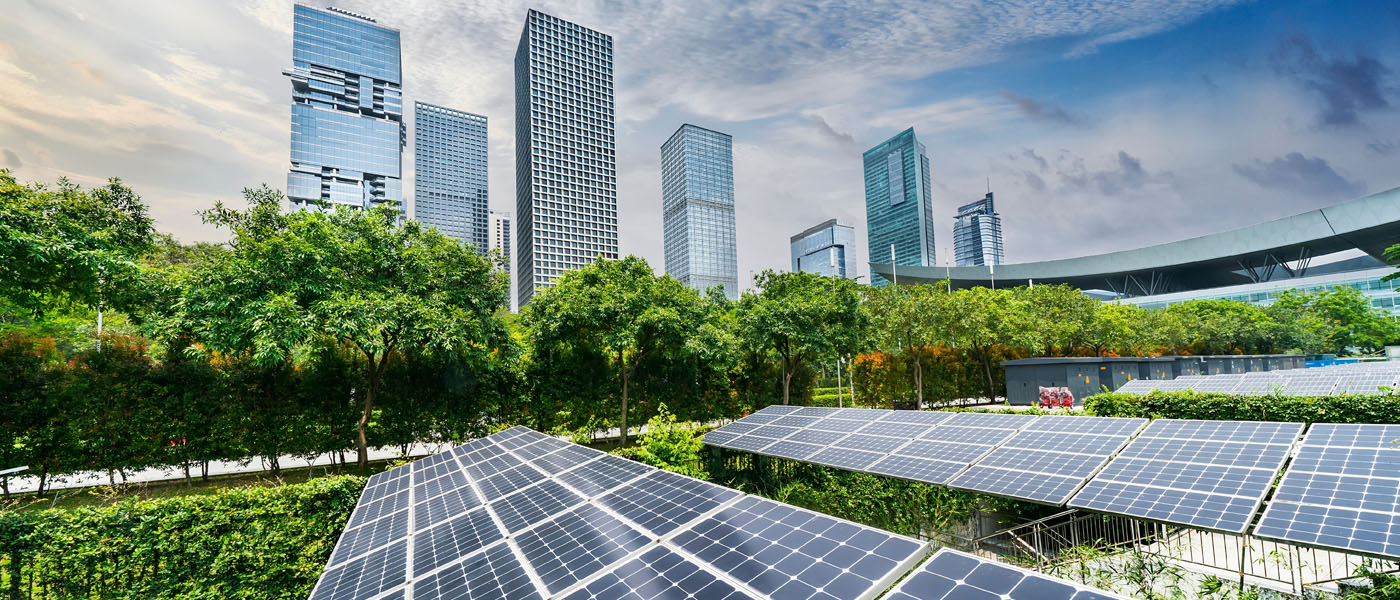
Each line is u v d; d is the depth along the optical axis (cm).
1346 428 968
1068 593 375
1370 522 693
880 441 1398
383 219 1870
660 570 520
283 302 1417
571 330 2134
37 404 1564
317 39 18862
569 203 18412
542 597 503
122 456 1656
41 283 1446
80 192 1524
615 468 936
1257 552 1142
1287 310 7100
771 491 1620
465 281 1912
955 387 4050
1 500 1578
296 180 17725
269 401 1841
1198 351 6303
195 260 1744
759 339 2694
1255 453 947
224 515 1108
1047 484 987
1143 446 1062
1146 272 11600
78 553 1024
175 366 1733
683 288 2492
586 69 19225
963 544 1309
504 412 2225
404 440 2030
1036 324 4284
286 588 1128
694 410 2664
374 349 1563
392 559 700
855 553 481
